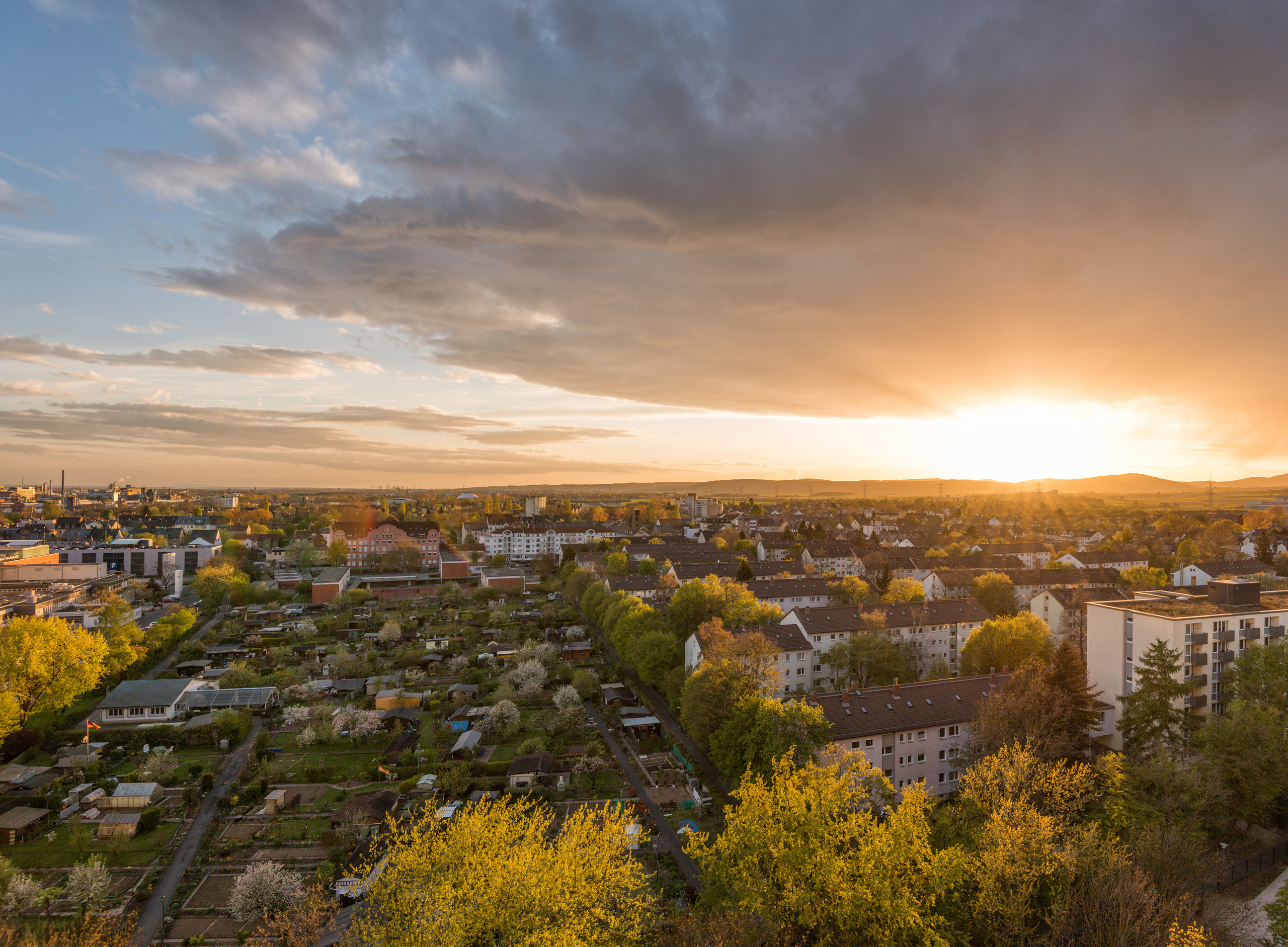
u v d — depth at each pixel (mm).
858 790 55344
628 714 114188
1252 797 61531
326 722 109688
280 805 85750
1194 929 41094
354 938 45219
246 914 64125
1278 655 77000
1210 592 94562
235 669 133500
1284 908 44125
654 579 184500
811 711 76188
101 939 50281
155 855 75688
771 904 47562
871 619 126812
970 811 57781
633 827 76250
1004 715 75688
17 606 147875
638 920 47500
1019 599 176625
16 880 63625
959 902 48750
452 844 46562
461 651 159500
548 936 38969
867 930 44438
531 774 91938
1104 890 45281
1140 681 78500
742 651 97625
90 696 125438
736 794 55625
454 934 39656
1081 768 60281
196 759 100875
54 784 90438
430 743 106312
